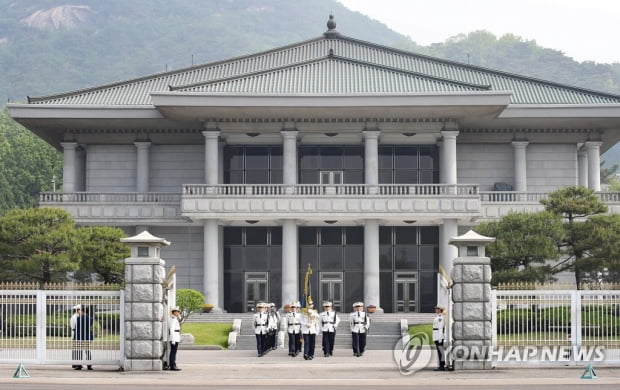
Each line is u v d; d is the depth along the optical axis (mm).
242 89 78938
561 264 71375
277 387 33938
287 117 80750
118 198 83938
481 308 39781
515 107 81062
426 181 86188
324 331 49812
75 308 40594
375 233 79562
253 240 85062
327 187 79375
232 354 52906
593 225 66500
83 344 40156
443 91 77062
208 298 79062
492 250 65500
